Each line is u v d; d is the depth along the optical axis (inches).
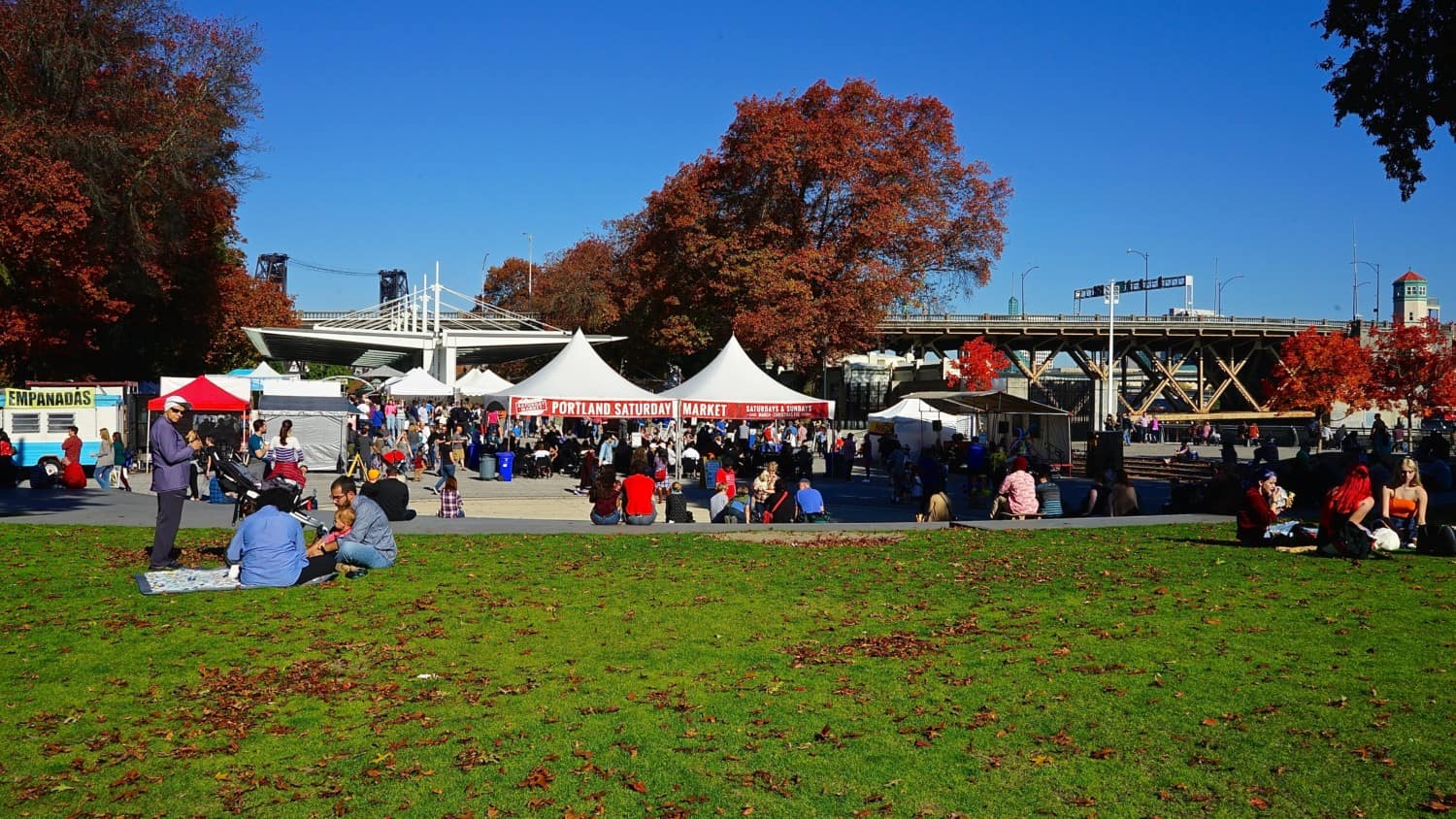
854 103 2060.8
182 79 1596.9
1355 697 294.8
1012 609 412.2
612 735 271.7
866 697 301.4
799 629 382.6
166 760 257.6
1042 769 248.2
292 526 452.8
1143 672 321.7
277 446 821.9
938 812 225.8
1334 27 906.1
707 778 243.6
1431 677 311.3
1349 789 234.1
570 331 3009.4
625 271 2699.3
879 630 381.1
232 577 446.6
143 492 967.6
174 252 1688.0
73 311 1551.4
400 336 2369.6
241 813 227.8
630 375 2834.6
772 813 225.5
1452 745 257.1
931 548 577.6
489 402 1670.8
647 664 336.8
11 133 1344.7
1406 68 851.4
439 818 224.1
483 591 442.6
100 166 1446.9
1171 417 3196.4
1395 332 2642.7
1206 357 4232.3
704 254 2020.2
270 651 347.9
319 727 280.4
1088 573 488.7
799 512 759.1
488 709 293.1
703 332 2123.5
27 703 297.9
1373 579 464.1
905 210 2034.9
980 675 321.4
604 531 645.3
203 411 1237.1
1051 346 3836.1
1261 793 233.3
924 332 3469.5
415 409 1695.4
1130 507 757.3
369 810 227.9
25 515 703.1
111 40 1498.5
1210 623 382.9
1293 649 345.4
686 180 2060.8
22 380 1621.6
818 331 2033.7
